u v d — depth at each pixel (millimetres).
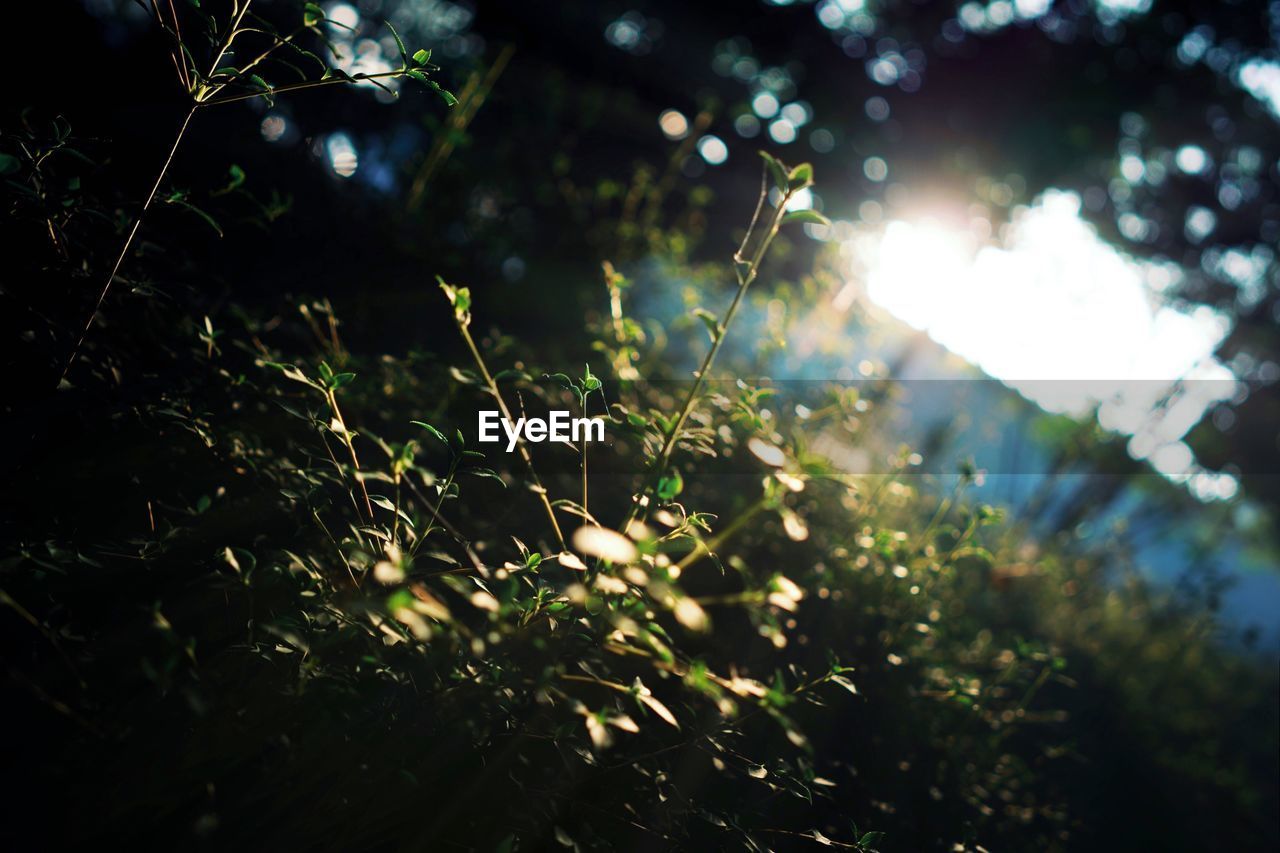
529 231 1426
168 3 575
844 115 3178
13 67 891
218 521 637
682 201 2207
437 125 1032
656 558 540
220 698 552
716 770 696
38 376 603
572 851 589
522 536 790
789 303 1020
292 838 543
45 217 595
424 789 566
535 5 2451
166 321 732
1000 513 771
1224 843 1176
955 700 799
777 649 792
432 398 846
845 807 732
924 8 3227
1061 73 3176
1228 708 1795
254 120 1001
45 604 576
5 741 526
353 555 534
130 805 526
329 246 933
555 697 574
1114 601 2012
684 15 2969
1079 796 1083
